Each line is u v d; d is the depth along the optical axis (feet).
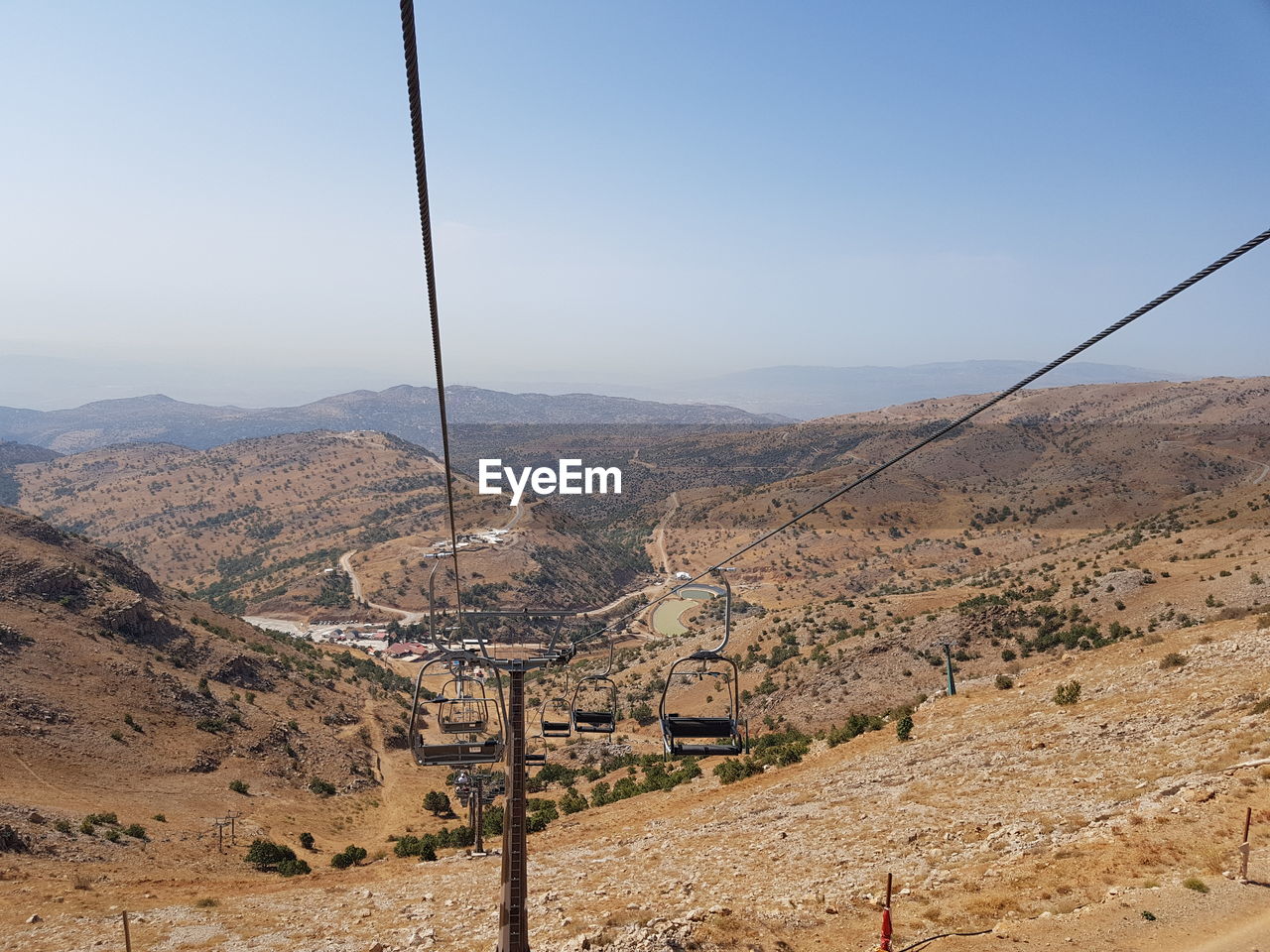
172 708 313.12
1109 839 77.82
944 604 408.05
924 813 107.04
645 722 348.79
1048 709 144.97
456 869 138.92
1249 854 67.05
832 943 69.31
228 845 203.72
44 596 349.82
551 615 63.72
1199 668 137.18
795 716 293.43
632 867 113.60
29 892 121.49
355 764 346.33
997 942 61.26
